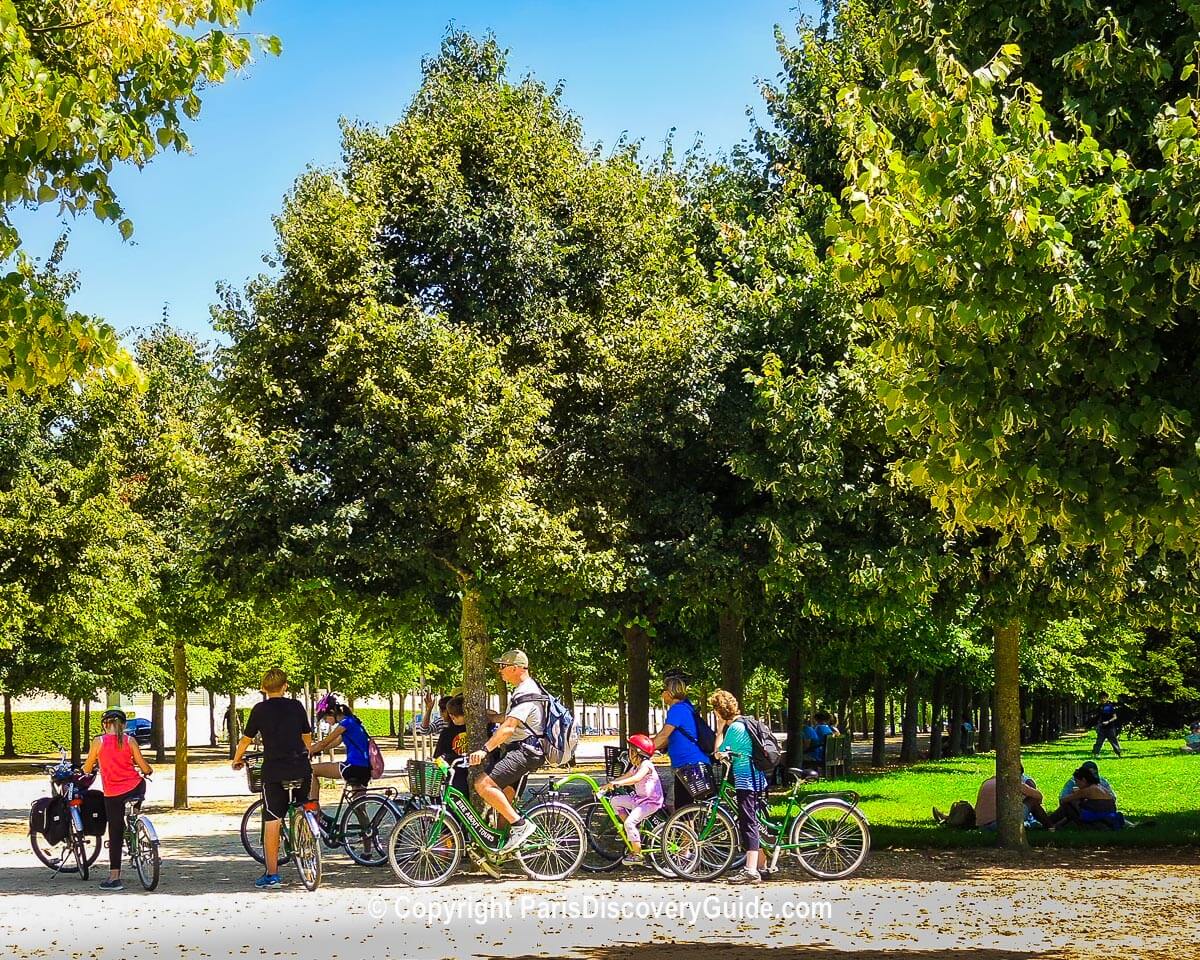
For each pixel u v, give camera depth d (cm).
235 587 1415
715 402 1491
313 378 1423
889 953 853
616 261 1627
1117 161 725
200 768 4400
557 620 1794
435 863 1262
